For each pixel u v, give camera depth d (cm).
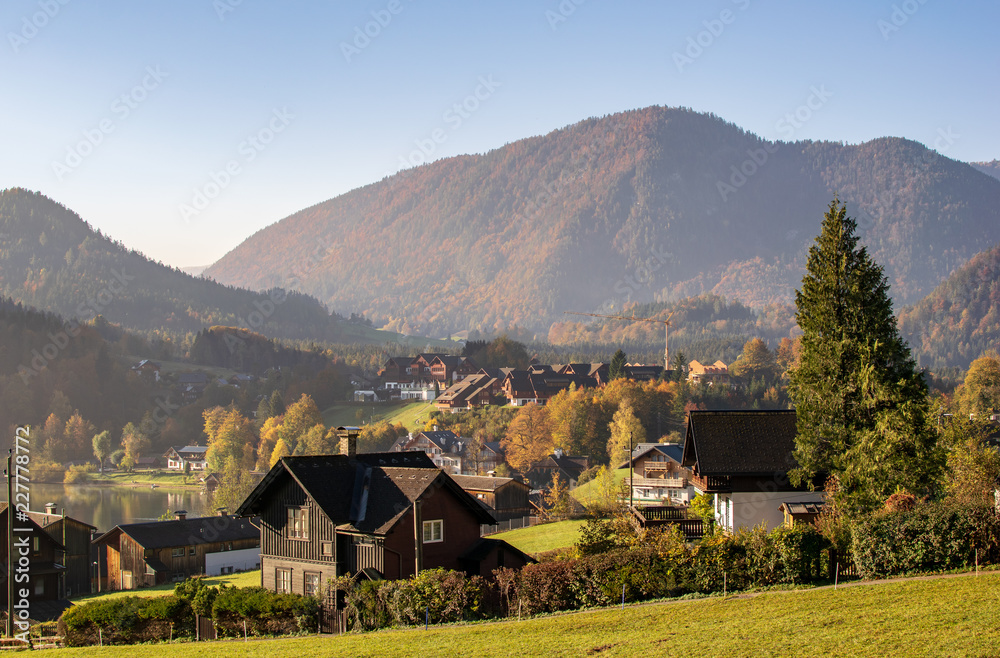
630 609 2655
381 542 3556
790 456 4144
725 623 2309
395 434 16112
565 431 13925
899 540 2678
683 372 19662
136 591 6016
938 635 1953
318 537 3744
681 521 4116
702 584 2795
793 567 2755
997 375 13638
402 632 2741
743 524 4094
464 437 15200
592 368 19488
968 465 4069
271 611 3095
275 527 3916
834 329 3731
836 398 3672
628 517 4425
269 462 15575
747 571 2802
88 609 3284
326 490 3788
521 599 2920
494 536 6234
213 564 6950
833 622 2175
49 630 3841
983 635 1908
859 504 3475
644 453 9594
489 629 2598
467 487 7694
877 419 3544
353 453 4088
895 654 1855
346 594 3152
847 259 3744
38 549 5659
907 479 3409
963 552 2620
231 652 2644
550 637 2398
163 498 14450
